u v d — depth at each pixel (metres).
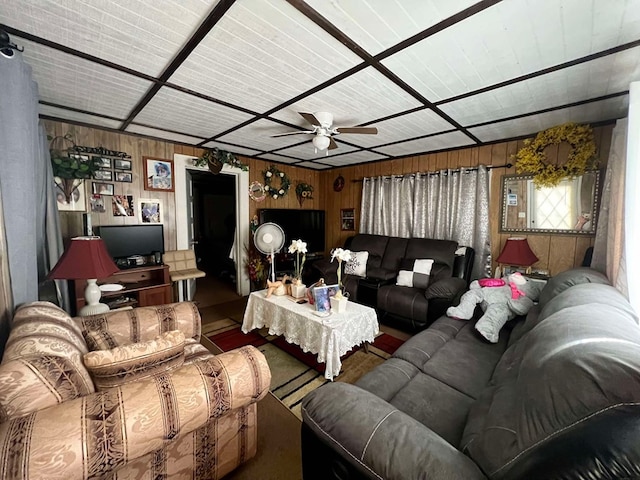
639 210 1.48
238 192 4.27
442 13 1.18
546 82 1.79
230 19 1.24
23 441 0.74
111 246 2.92
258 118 2.55
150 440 0.91
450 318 2.26
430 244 3.54
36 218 1.82
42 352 0.96
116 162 3.04
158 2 1.14
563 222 2.78
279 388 2.04
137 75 1.76
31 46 1.44
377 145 3.41
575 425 0.61
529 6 1.12
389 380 1.43
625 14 1.15
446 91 1.93
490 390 1.18
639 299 1.46
